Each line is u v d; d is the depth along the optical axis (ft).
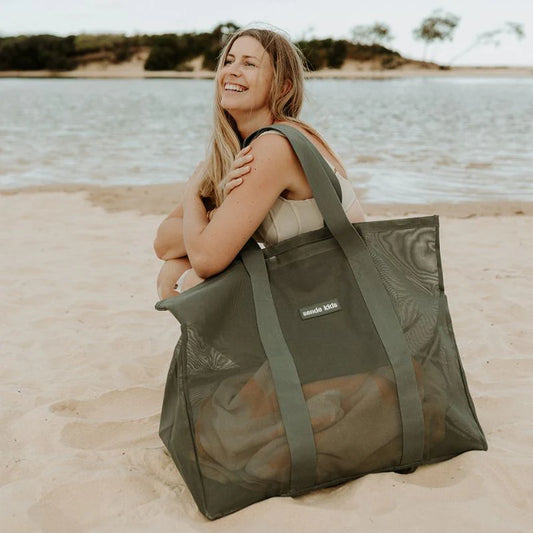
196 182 8.13
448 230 20.08
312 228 7.30
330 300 6.80
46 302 13.73
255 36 7.76
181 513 6.48
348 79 198.70
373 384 6.66
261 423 6.43
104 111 73.67
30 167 33.96
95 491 6.86
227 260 6.97
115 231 20.47
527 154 38.45
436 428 6.94
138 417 8.78
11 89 129.90
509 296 13.53
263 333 6.58
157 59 242.17
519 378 9.68
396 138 47.16
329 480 6.66
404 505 6.29
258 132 7.18
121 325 12.35
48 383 9.86
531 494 6.59
